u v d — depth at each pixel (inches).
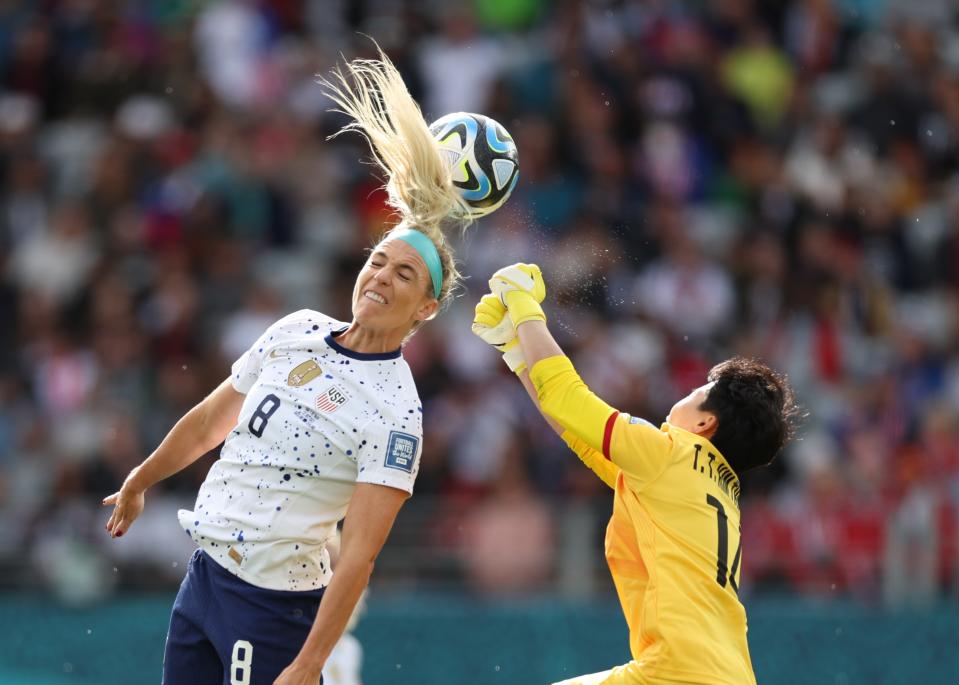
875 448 1407.5
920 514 1296.8
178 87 1792.6
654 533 651.5
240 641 625.3
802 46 1893.5
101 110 1800.0
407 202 658.2
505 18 1851.6
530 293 693.3
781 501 1352.1
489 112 1690.5
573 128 1690.5
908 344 1551.4
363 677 1254.9
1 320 1619.1
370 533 613.6
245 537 626.2
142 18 1857.8
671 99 1758.1
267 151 1704.0
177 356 1526.8
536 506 1282.0
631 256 1599.4
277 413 633.0
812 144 1764.3
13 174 1754.4
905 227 1701.5
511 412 1416.1
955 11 1959.9
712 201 1722.4
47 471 1430.9
